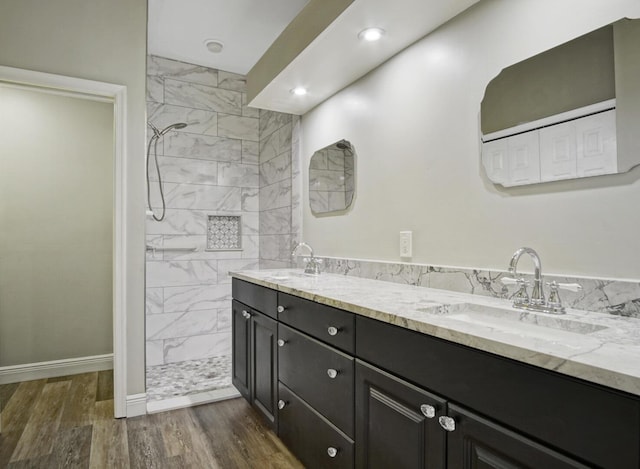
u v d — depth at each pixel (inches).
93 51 91.3
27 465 72.6
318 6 74.5
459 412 38.5
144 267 95.9
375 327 50.7
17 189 116.8
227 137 146.9
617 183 46.8
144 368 95.6
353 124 95.7
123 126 93.6
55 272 121.0
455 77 67.9
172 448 78.8
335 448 58.6
